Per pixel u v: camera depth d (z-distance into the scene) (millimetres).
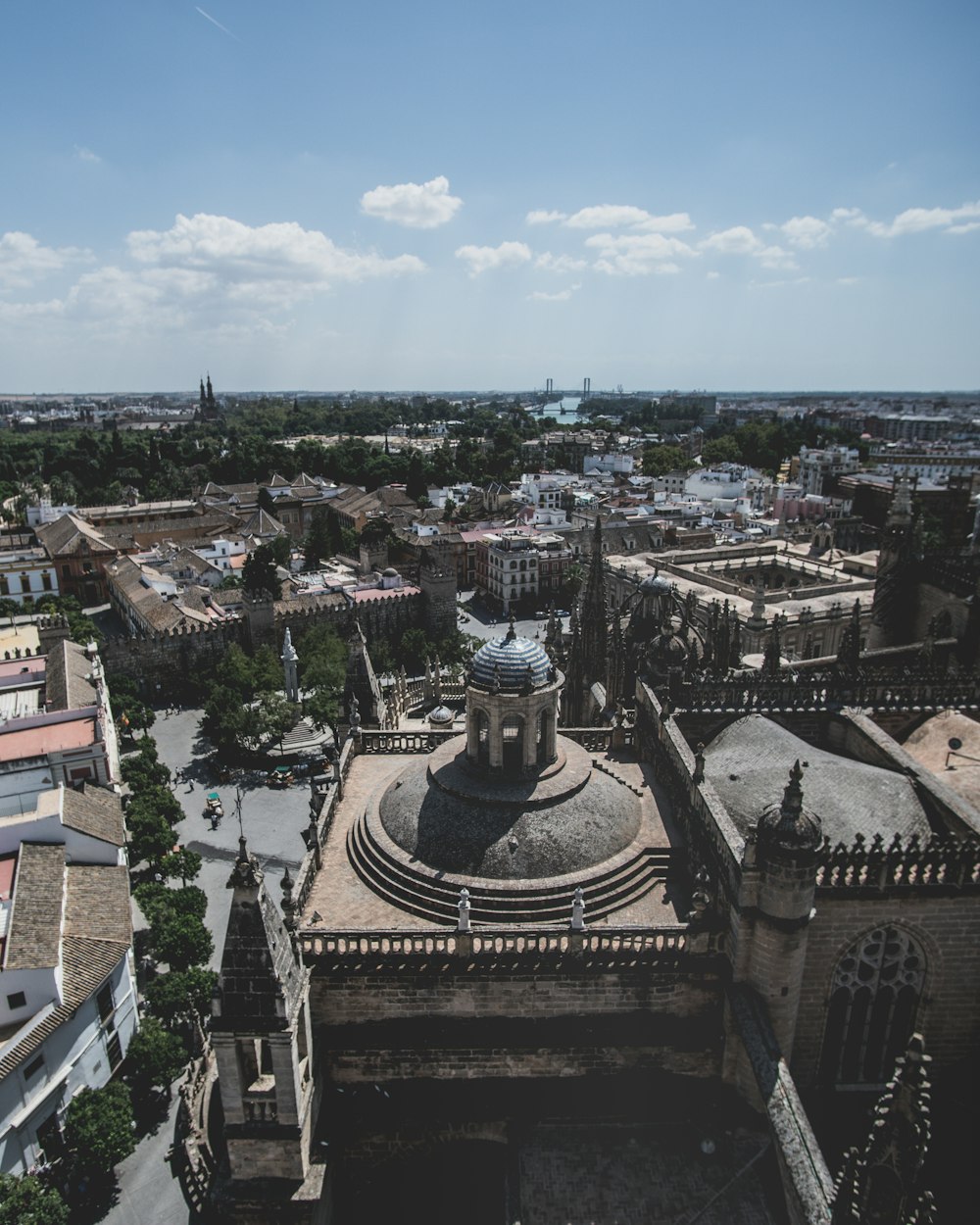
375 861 36438
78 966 53250
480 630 173875
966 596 69125
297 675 124312
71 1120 48031
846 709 45375
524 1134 31516
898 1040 33844
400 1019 32500
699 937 31672
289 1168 29422
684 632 51625
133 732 116000
